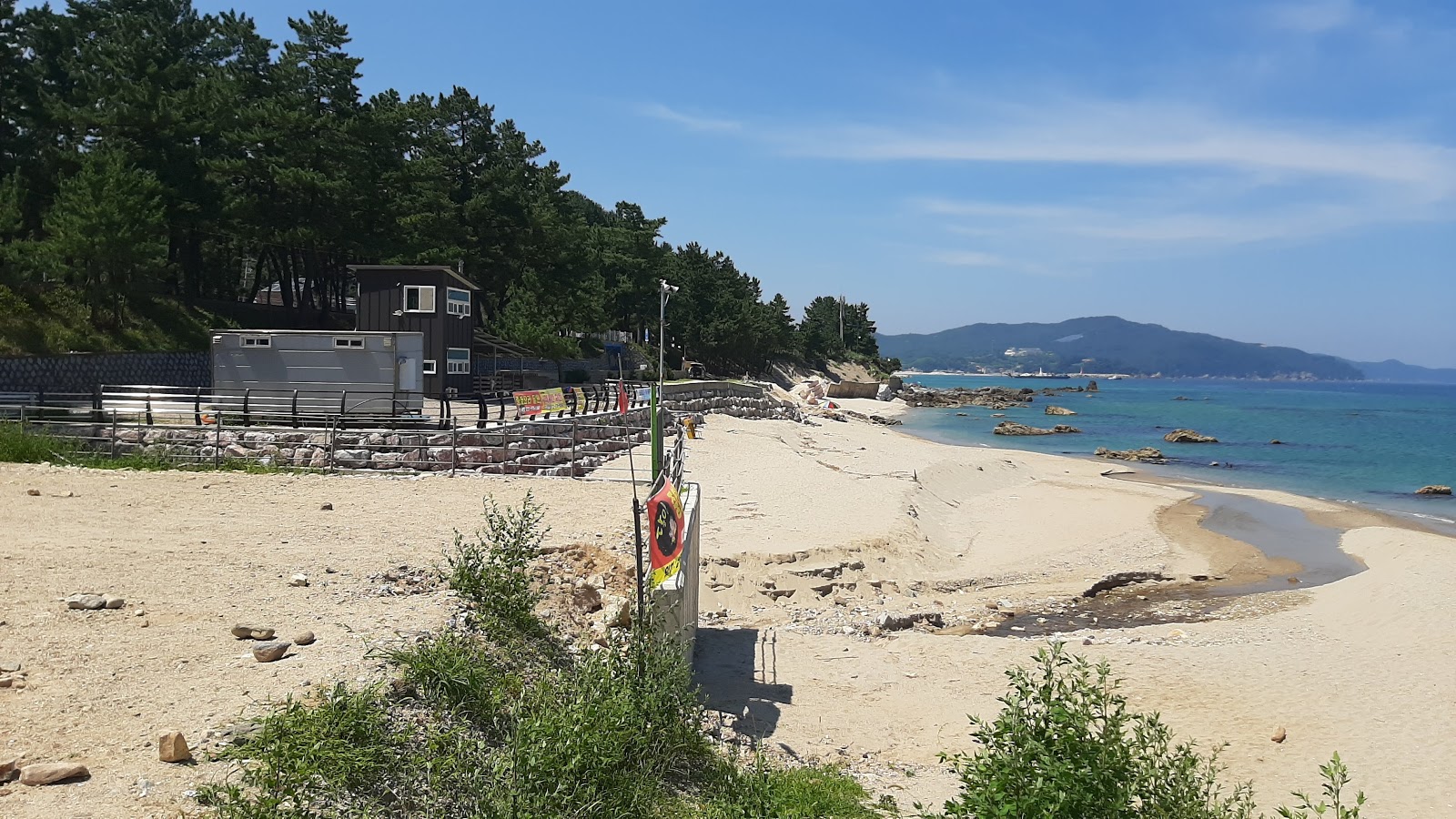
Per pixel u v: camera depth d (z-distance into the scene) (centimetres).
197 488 1895
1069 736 671
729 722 1277
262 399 2719
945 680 1547
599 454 2706
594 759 721
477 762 700
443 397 2586
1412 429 8862
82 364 3503
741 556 2114
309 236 4422
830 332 16325
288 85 4684
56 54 4581
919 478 3656
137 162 4122
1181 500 3834
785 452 3944
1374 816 1084
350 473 2269
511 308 6022
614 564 1464
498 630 1034
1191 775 760
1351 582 2372
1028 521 3253
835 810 950
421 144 5744
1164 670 1616
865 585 2136
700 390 5112
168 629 920
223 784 602
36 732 658
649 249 9112
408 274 3566
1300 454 6312
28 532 1326
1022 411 11506
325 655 865
